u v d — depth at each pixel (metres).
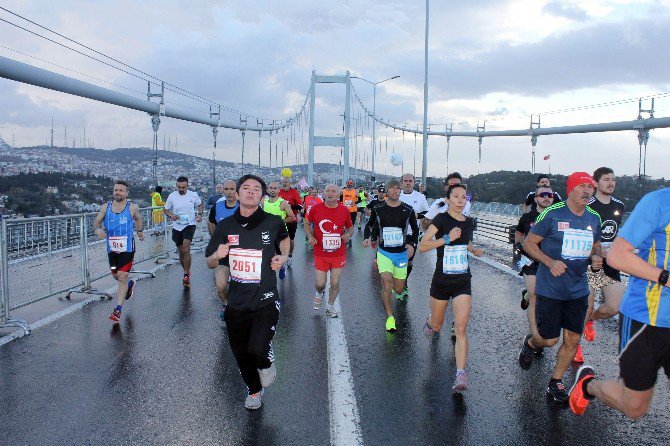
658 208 2.80
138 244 10.88
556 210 4.32
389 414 3.88
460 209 4.79
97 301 7.73
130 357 5.14
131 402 4.05
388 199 6.49
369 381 4.57
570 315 4.20
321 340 5.87
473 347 5.61
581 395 3.47
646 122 22.00
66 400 4.07
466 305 4.56
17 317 6.71
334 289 7.04
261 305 3.90
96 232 6.58
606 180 5.63
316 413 3.89
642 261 2.80
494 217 21.80
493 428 3.65
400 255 6.43
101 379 4.54
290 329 6.34
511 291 8.84
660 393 4.34
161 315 6.89
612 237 5.71
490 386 4.48
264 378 3.96
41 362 4.96
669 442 3.47
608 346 5.69
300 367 4.93
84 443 3.39
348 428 3.62
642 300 2.91
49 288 7.47
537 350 4.93
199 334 5.99
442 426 3.68
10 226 6.73
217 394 4.23
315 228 7.03
